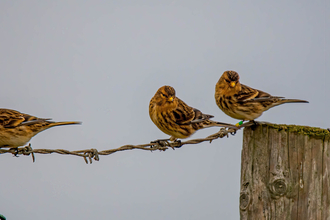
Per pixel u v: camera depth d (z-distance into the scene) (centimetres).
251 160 1043
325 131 996
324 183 981
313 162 984
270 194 1008
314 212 983
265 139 1024
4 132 1200
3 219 1059
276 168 1007
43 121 1238
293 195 991
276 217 1002
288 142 1000
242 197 1052
